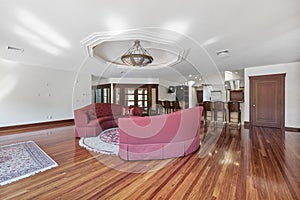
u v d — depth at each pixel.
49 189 1.91
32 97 5.77
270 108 5.64
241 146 3.51
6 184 2.00
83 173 2.31
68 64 5.69
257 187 1.94
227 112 6.41
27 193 1.83
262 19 2.49
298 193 1.82
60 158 2.83
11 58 4.95
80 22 2.64
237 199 1.72
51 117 6.29
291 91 5.29
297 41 3.38
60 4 2.14
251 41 3.39
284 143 3.72
